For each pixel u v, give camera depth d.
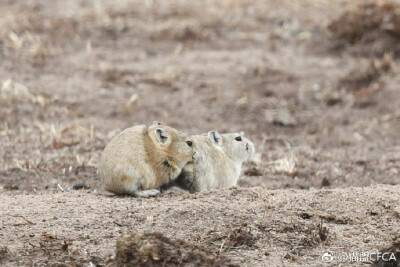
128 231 8.62
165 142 10.55
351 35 21.56
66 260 7.86
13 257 7.94
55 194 10.60
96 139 14.96
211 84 19.33
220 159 11.48
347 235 8.66
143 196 10.33
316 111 18.25
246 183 12.78
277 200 9.70
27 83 18.53
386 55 20.06
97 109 17.41
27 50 20.50
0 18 22.53
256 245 8.32
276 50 21.62
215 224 8.78
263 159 14.48
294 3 24.69
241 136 12.06
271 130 17.17
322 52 21.45
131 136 10.49
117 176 10.30
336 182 13.15
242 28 23.02
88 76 19.36
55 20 22.69
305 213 9.16
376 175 13.70
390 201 9.57
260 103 18.42
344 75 19.86
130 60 20.62
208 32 22.64
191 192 11.09
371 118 17.81
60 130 15.20
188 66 20.38
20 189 11.93
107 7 24.12
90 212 9.30
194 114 17.69
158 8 24.20
